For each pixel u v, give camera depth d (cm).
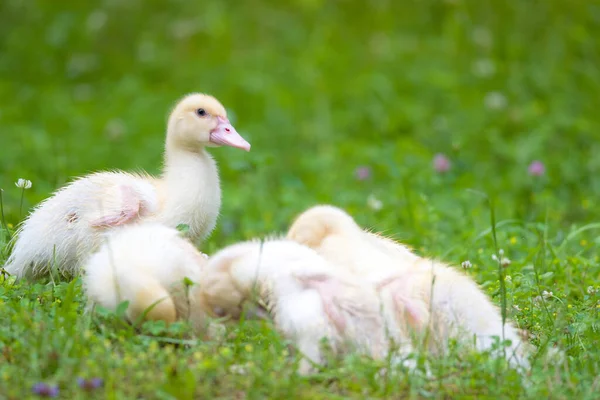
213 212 1106
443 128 1909
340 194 1574
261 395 757
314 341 818
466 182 1612
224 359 798
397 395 771
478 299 877
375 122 2008
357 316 833
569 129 1916
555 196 1627
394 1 2427
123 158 1823
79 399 719
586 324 928
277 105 2102
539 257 1139
